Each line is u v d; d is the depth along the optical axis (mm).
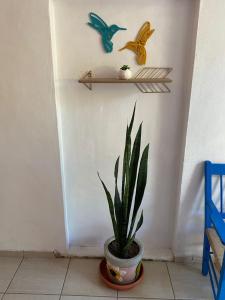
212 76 1537
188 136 1658
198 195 1793
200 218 1854
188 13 1510
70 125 1737
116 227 1636
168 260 1969
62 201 1841
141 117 1708
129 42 1560
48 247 1993
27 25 1469
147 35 1542
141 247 1733
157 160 1802
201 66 1520
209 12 1428
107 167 1820
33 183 1802
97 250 2018
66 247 1981
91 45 1578
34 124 1658
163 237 2012
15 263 1966
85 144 1774
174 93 1654
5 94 1603
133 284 1709
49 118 1641
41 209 1874
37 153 1724
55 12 1523
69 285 1773
